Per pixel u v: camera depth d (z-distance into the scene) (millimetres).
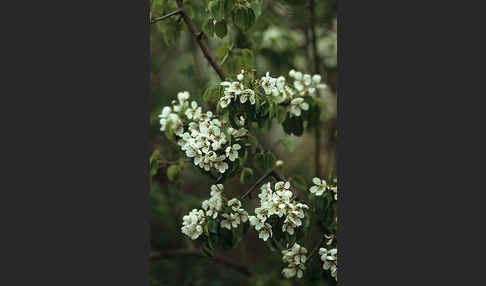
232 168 1685
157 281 2074
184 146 1698
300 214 1658
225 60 1790
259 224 1672
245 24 1688
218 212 1692
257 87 1677
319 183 1720
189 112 1733
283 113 1719
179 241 2154
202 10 1882
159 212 2045
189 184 2141
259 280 2062
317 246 1754
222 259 2131
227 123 1685
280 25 2080
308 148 2139
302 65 2123
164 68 2090
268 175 1753
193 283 2123
